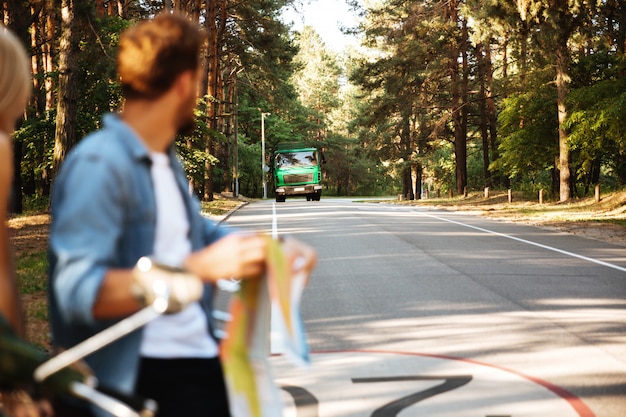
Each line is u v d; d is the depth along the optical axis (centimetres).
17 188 2973
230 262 192
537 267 1459
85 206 203
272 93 6688
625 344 807
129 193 213
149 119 228
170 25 228
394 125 7569
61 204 209
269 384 213
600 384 654
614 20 3597
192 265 194
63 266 196
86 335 213
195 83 232
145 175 218
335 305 1064
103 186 206
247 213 3628
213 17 4519
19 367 179
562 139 3869
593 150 3622
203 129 2981
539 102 4128
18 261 1445
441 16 5741
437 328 899
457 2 5669
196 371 239
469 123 6188
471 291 1172
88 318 192
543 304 1057
